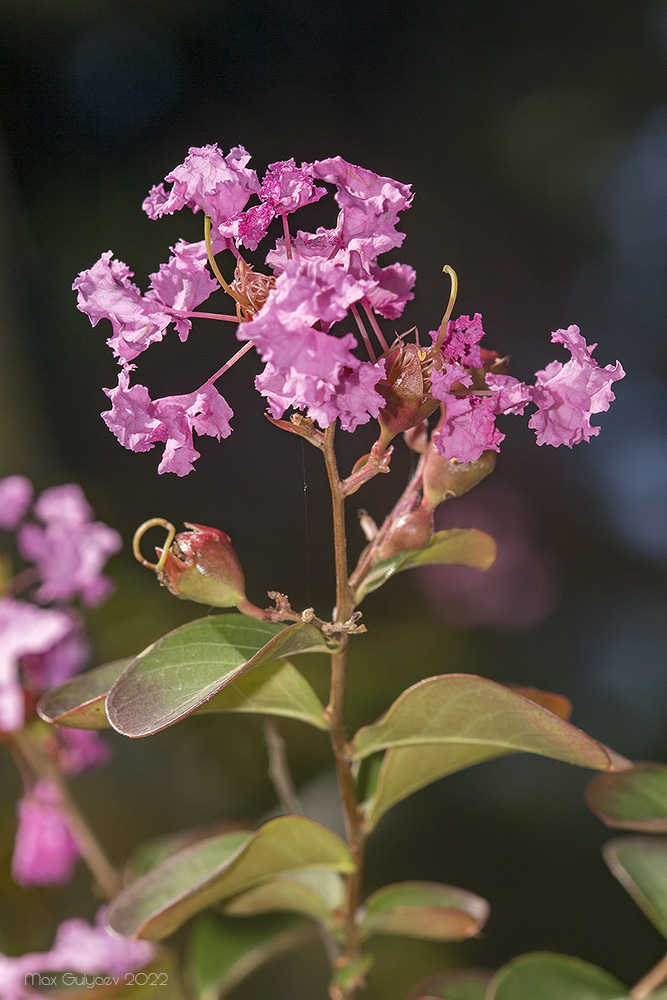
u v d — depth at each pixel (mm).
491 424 431
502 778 1053
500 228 2014
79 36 1809
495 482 1717
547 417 437
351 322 1129
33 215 1653
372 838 960
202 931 519
